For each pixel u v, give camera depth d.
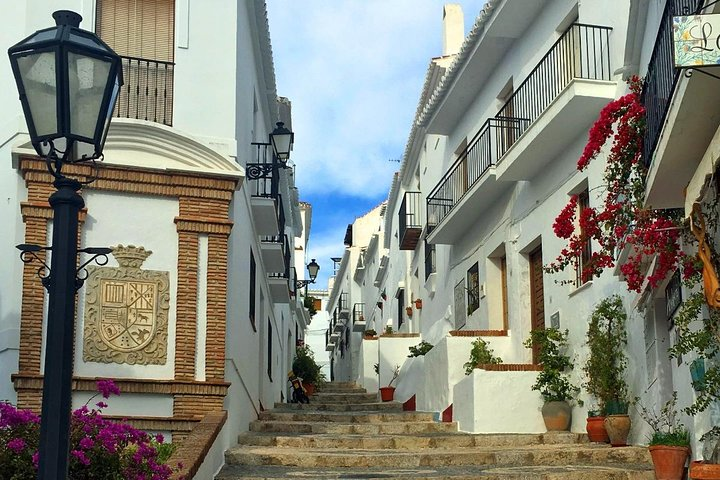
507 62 18.45
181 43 13.48
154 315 12.40
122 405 12.07
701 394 9.92
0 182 12.53
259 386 18.36
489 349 17.48
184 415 12.20
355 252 46.06
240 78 14.37
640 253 10.41
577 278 14.95
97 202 12.50
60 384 5.70
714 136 7.87
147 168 12.64
